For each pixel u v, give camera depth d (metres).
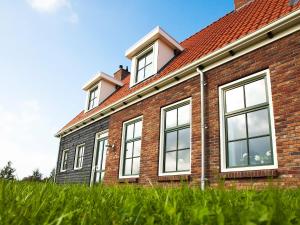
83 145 13.32
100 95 14.12
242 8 10.20
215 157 6.47
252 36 6.14
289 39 5.71
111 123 11.07
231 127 6.45
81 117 14.70
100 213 1.20
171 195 1.85
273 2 8.00
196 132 7.14
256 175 5.45
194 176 6.82
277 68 5.76
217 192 1.77
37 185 2.77
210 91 7.10
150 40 10.68
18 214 1.11
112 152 10.42
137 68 11.58
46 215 1.21
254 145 5.86
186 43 11.95
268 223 0.87
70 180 13.30
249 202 1.43
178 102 8.04
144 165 8.55
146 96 9.29
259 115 5.94
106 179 10.23
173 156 7.82
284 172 5.14
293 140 5.16
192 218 1.10
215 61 7.12
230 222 0.98
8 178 2.69
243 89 6.43
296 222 1.06
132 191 2.34
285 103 5.45
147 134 8.82
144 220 1.17
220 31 9.30
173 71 8.09
